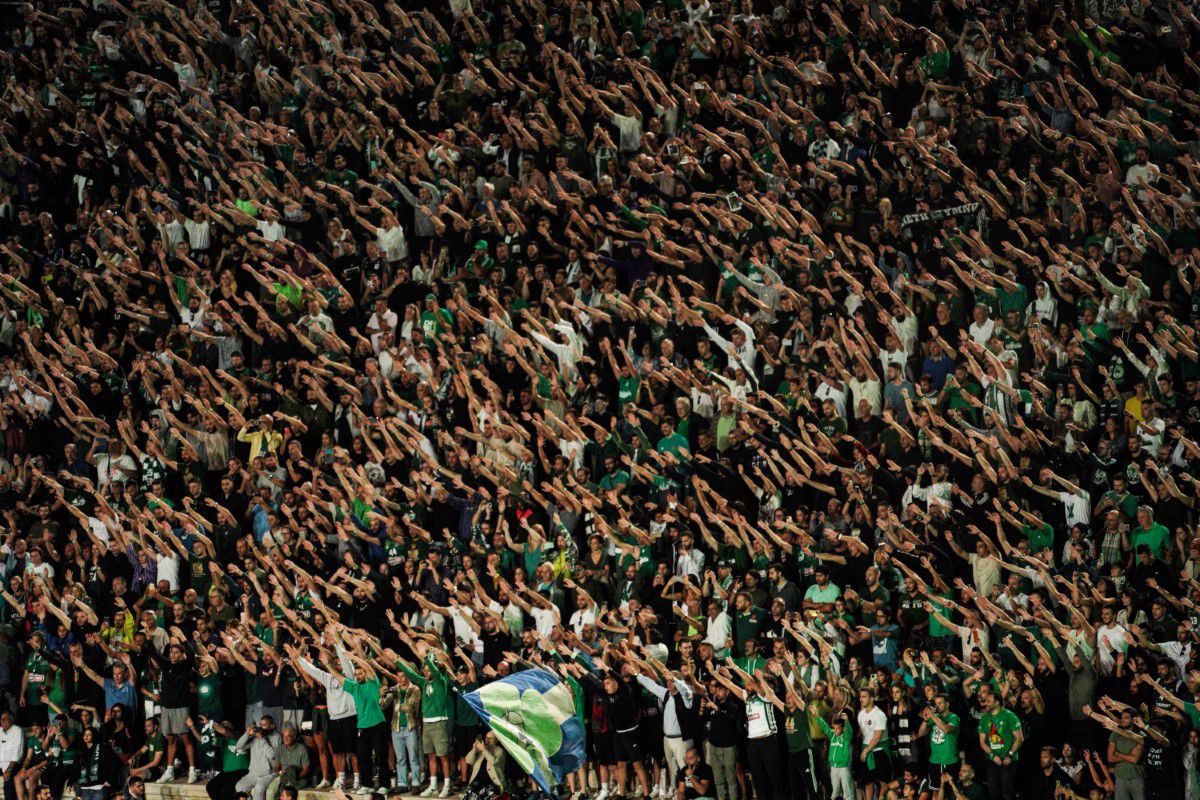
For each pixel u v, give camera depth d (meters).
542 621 55.12
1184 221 59.59
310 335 66.44
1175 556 51.97
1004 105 63.78
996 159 64.56
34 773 58.22
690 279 63.84
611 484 58.84
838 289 62.00
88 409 67.00
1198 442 55.34
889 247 61.91
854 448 56.31
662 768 52.72
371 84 73.94
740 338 59.97
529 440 60.44
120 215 74.69
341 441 64.44
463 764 54.75
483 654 55.12
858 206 64.19
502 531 57.28
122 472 64.81
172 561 61.34
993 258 60.41
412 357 64.31
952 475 56.38
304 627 56.31
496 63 75.12
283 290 68.19
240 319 66.81
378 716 55.12
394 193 71.31
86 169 76.00
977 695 49.22
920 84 67.31
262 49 77.50
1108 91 66.69
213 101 76.62
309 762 56.38
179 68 77.62
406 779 55.06
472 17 75.00
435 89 74.12
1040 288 59.41
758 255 62.44
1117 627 49.19
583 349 63.47
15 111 79.06
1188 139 64.06
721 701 50.91
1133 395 56.91
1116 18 67.31
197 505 64.56
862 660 52.09
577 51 73.56
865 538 53.91
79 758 58.84
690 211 66.81
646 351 60.44
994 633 51.31
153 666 58.59
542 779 45.19
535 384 61.16
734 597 53.72
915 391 58.69
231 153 75.19
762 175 65.31
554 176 67.56
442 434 60.25
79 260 73.75
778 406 57.50
